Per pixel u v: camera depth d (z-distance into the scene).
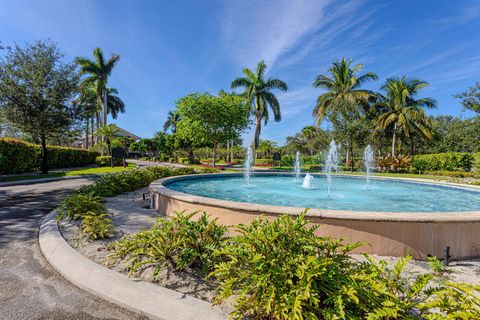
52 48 13.41
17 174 13.66
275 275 1.85
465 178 14.80
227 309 1.99
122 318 1.95
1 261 2.95
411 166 20.42
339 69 23.72
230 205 3.83
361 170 22.19
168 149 40.22
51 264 2.86
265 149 44.09
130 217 4.75
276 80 26.41
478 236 3.23
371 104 25.42
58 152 19.05
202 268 2.61
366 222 3.19
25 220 4.72
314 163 23.72
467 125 18.77
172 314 1.94
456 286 1.74
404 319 1.56
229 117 22.06
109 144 30.88
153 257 2.61
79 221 4.27
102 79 29.41
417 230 3.14
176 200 4.66
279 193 7.63
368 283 1.78
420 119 23.36
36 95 12.40
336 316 1.57
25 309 2.03
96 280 2.39
